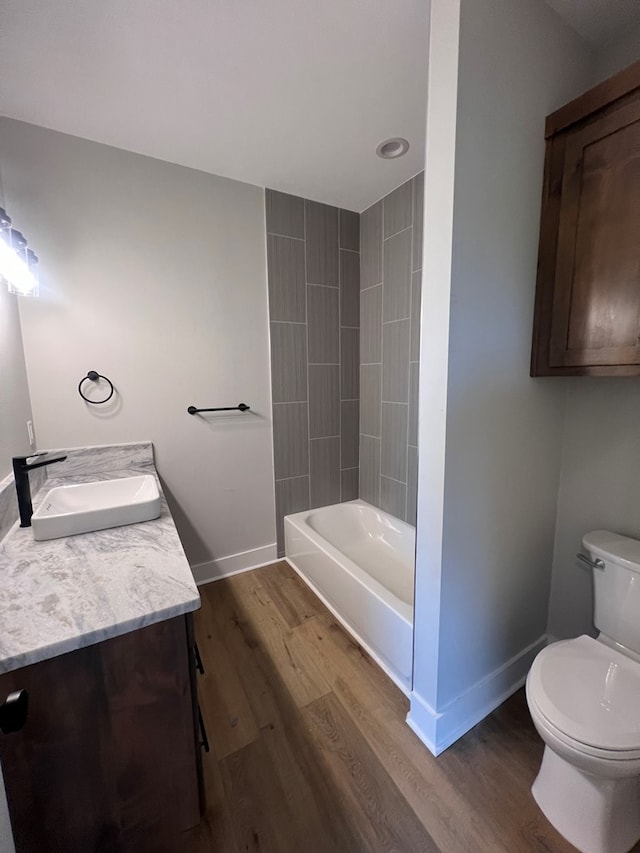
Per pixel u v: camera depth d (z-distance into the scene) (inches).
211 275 81.3
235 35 45.5
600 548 50.0
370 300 98.1
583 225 43.6
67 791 30.9
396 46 47.5
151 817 35.1
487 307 44.1
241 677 61.1
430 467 45.4
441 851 38.6
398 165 76.3
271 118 61.4
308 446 99.8
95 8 41.5
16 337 60.1
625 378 51.6
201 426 84.5
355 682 60.1
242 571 94.4
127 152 70.2
